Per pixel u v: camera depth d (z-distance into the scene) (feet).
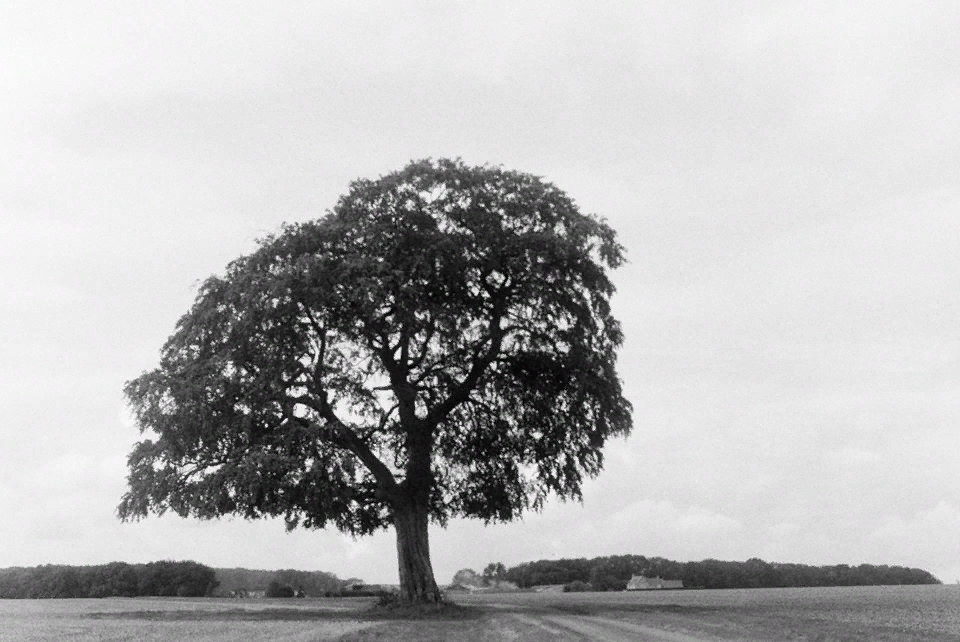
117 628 105.09
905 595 233.76
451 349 147.74
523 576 463.42
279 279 131.54
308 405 138.31
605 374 145.48
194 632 96.37
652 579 462.60
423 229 137.69
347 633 90.07
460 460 156.56
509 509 155.53
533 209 142.51
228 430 132.05
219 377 131.03
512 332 149.28
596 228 144.46
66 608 186.60
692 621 107.86
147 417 131.75
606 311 146.30
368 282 129.90
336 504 134.72
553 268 140.67
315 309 132.87
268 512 128.47
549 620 113.09
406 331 136.67
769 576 473.67
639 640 79.25
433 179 140.26
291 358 133.18
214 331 137.80
